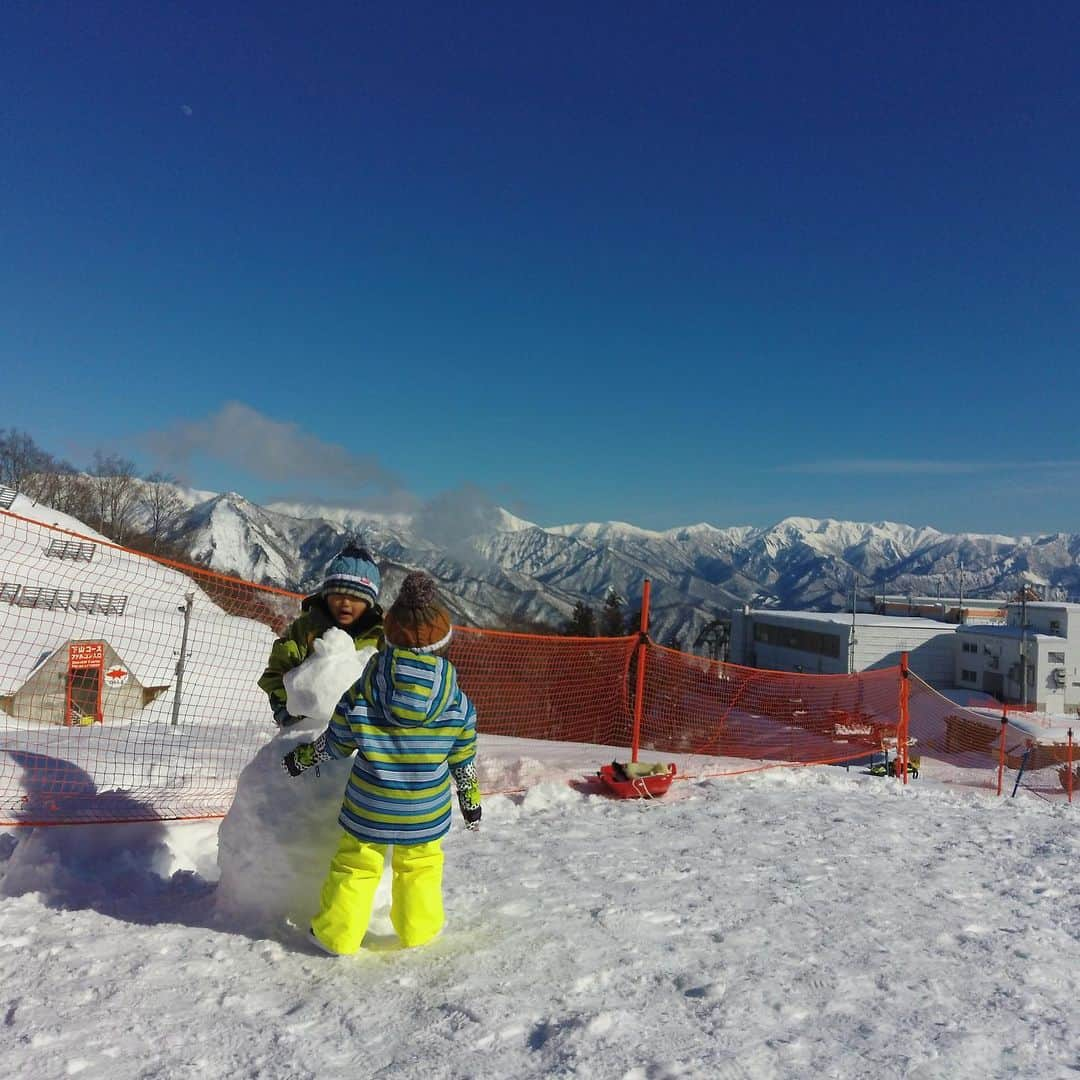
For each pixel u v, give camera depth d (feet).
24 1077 7.14
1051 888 15.14
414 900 10.57
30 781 16.88
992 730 97.66
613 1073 7.61
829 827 19.62
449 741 10.51
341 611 11.93
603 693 43.37
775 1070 7.82
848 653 196.85
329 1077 7.40
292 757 10.48
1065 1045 8.68
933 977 10.42
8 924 10.69
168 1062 7.55
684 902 13.03
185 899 12.05
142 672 38.65
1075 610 177.68
